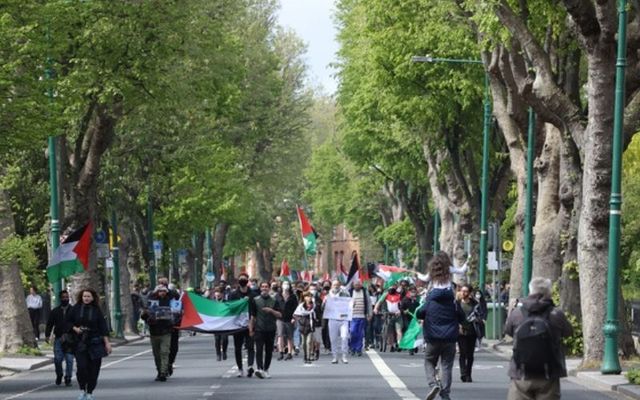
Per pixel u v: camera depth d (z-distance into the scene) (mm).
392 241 113250
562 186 45156
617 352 36156
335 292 44656
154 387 33562
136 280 83438
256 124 90562
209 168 78000
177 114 60500
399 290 53750
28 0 36625
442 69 62719
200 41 54719
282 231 158750
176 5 52281
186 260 97062
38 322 63656
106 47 50594
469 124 66188
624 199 65438
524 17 40406
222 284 56969
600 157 38188
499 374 38125
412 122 67438
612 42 37312
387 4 62500
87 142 57000
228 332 37000
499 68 51188
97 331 29359
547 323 17578
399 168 82250
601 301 38500
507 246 64938
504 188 68812
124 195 68812
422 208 97500
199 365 43688
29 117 35750
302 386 33125
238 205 80375
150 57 51688
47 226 57531
